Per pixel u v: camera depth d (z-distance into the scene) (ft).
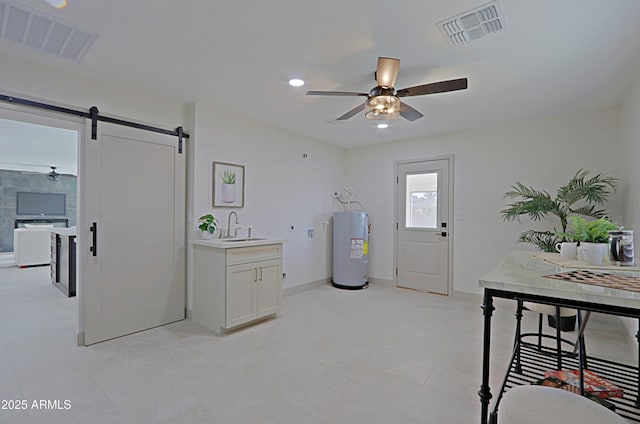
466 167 14.79
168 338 9.84
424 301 14.29
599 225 6.12
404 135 15.80
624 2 5.91
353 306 13.43
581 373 4.84
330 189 17.75
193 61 8.38
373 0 5.95
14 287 16.20
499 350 9.07
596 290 3.91
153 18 6.57
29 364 8.08
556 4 5.98
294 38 7.26
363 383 7.30
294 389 7.05
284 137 14.97
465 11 6.24
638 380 5.91
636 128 9.32
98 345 9.28
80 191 9.26
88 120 9.29
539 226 13.01
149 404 6.45
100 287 9.54
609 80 9.30
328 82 9.57
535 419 3.14
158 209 10.82
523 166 13.35
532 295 4.18
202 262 11.00
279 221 14.71
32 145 18.71
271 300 11.59
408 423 5.91
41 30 7.00
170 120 11.12
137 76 9.25
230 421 5.96
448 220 15.31
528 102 11.09
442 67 8.54
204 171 11.69
